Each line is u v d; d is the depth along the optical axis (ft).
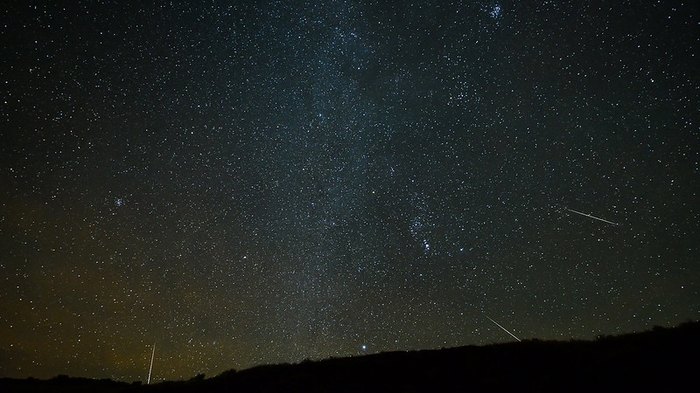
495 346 56.75
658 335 50.65
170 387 56.44
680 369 41.63
